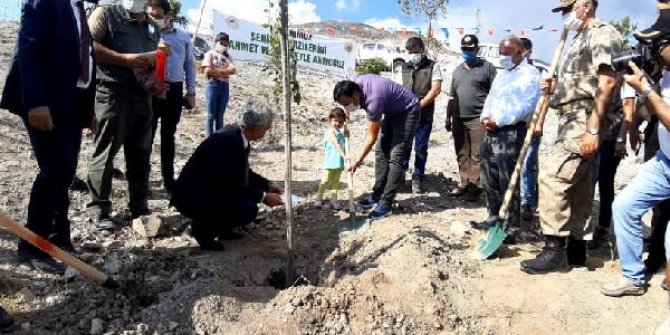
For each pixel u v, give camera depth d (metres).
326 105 13.95
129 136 4.65
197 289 3.59
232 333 3.29
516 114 4.44
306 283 4.03
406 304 3.61
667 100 3.31
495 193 4.77
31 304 3.36
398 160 5.16
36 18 3.39
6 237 4.14
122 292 3.62
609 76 3.65
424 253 4.18
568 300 3.68
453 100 6.06
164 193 5.71
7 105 3.57
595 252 4.66
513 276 4.04
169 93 5.40
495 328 3.49
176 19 15.30
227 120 10.28
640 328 3.38
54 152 3.63
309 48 15.02
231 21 12.44
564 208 3.96
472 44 5.75
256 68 16.30
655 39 3.18
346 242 4.62
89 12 4.58
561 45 4.02
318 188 6.42
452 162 8.77
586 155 3.78
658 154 3.49
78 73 3.70
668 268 3.27
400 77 6.42
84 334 3.19
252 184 4.83
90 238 4.34
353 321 3.47
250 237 4.77
